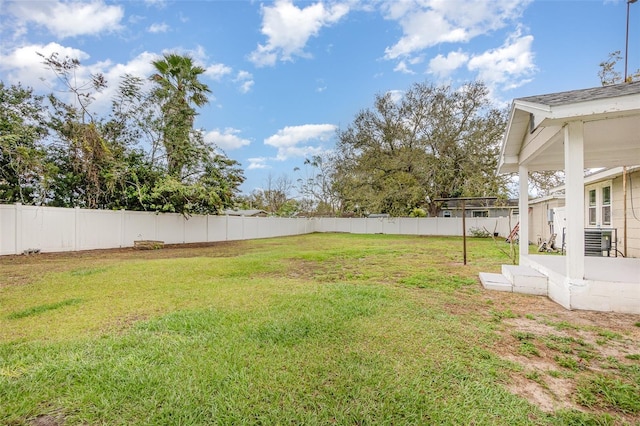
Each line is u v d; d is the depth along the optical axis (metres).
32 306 4.04
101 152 12.24
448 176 18.44
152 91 14.09
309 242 15.59
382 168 19.84
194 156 15.23
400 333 2.99
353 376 2.18
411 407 1.84
